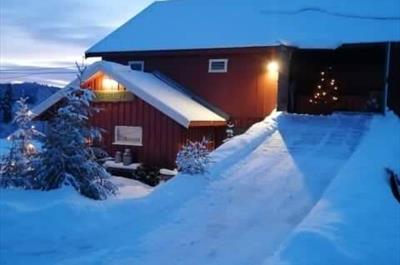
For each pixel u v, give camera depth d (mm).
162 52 20125
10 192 10391
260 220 9133
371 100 19016
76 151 10969
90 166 11047
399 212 8750
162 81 20078
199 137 17781
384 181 10656
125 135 17797
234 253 7586
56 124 11047
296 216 9320
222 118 18844
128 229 8664
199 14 23500
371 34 18094
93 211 9086
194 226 8836
